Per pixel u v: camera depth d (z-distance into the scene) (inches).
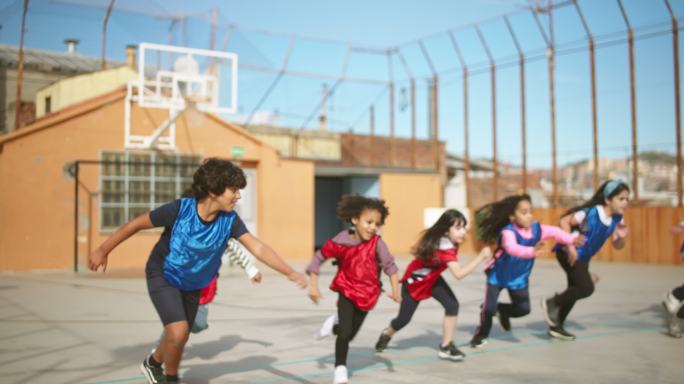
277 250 666.2
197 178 141.0
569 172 879.1
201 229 143.3
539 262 685.9
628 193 233.3
